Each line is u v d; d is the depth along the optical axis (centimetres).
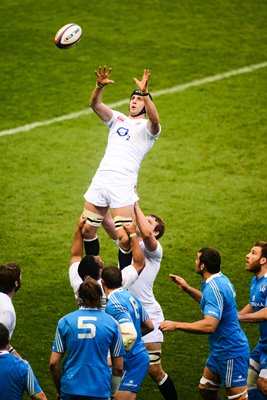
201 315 4219
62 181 5581
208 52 7312
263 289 3409
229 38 7519
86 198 3528
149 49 7331
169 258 4753
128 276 3316
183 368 3800
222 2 8062
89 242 3572
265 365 3384
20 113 6444
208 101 6644
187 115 6450
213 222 5125
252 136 6172
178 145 6062
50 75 6950
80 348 2859
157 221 3625
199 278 4559
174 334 4100
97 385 2852
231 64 7169
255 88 6831
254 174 5694
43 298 4331
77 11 7875
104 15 7819
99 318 2884
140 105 3600
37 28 7588
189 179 5638
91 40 7431
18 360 2788
